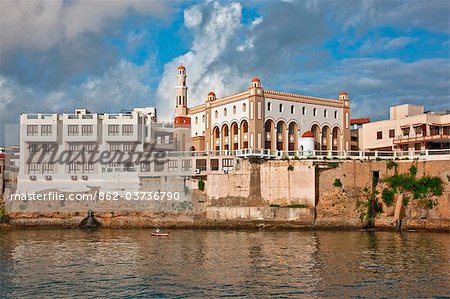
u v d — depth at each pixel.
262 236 71.75
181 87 122.75
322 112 105.75
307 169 83.75
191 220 86.00
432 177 81.25
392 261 49.53
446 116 98.69
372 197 83.94
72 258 52.91
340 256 52.72
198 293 37.78
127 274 44.44
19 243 65.56
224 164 91.00
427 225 78.06
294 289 38.66
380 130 107.12
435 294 37.12
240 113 100.38
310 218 81.62
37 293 38.25
